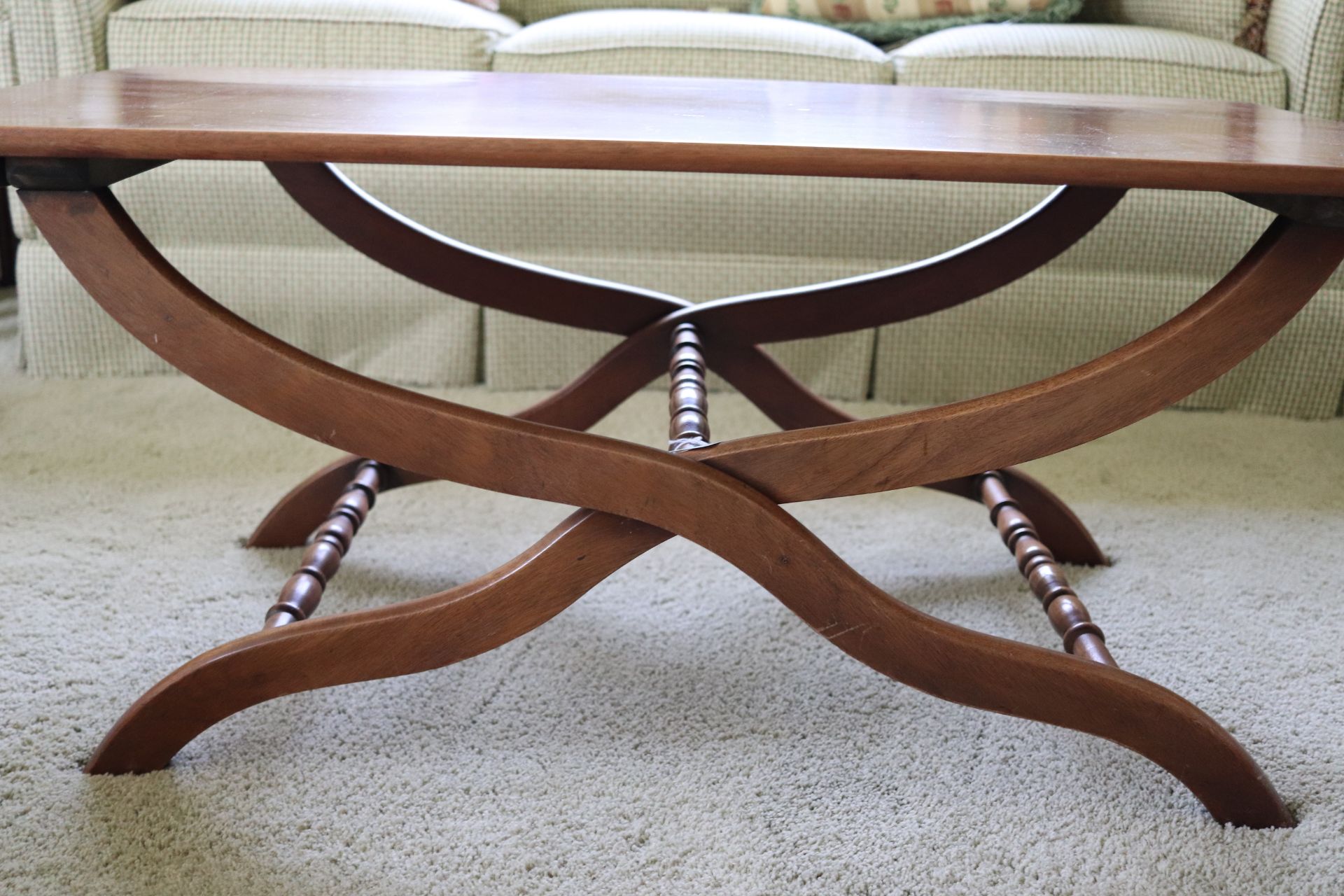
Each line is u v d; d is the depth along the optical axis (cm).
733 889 82
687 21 182
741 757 97
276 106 87
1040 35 179
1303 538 141
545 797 92
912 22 203
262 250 181
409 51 176
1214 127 93
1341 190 73
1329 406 181
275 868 83
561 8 231
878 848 87
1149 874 85
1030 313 180
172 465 155
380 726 100
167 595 121
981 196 174
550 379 186
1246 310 83
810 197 176
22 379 185
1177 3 193
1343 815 91
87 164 79
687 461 86
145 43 175
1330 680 110
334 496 130
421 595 123
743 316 120
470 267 121
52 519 138
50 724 98
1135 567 132
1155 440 172
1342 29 169
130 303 83
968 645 89
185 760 94
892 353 184
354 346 186
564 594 90
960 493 127
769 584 88
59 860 83
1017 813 91
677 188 176
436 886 82
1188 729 88
